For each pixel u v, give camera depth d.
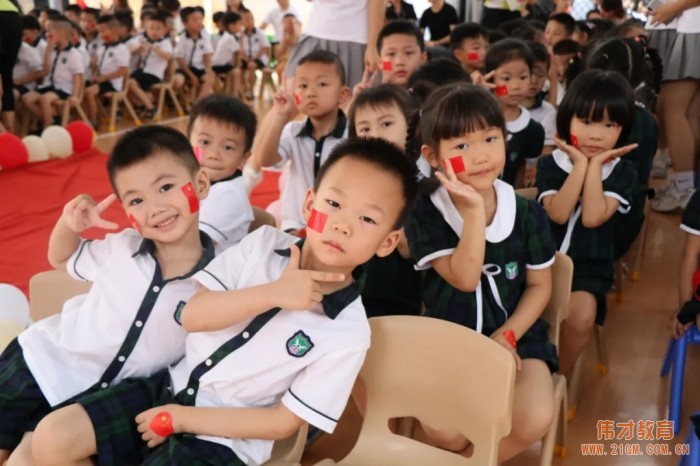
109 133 6.14
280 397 1.38
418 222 1.75
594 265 2.20
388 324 1.48
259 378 1.35
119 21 6.38
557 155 2.30
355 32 3.19
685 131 3.68
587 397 2.24
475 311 1.74
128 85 6.53
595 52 2.99
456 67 2.73
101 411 1.36
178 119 6.92
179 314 1.49
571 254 2.21
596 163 2.16
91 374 1.50
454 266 1.67
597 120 2.16
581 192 2.20
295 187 2.57
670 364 2.34
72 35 5.88
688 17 3.52
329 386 1.31
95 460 1.38
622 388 2.29
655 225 3.69
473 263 1.63
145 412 1.37
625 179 2.21
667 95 3.69
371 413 1.50
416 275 2.05
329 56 2.50
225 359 1.36
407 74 3.05
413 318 1.47
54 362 1.48
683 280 2.10
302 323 1.34
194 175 1.54
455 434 1.59
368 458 1.48
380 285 2.04
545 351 1.72
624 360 2.46
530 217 1.76
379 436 1.50
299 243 1.42
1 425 1.45
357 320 1.36
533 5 6.64
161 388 1.46
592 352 2.50
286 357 1.33
